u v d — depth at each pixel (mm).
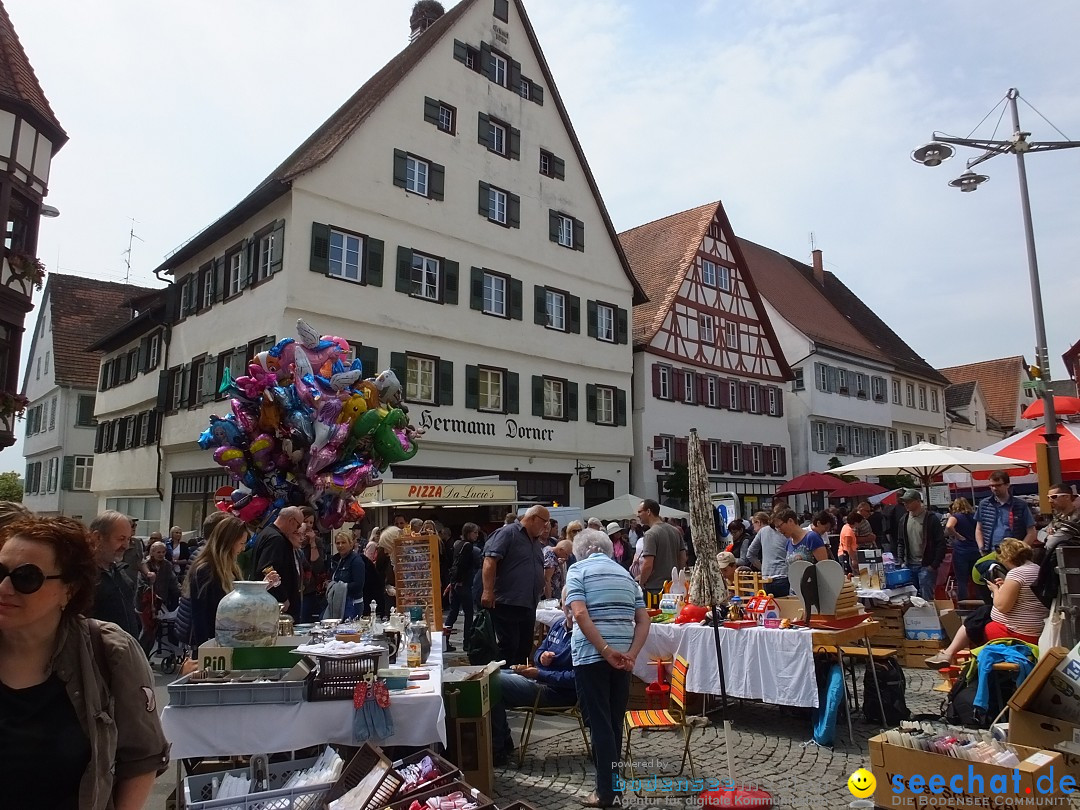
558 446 25828
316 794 3963
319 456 11680
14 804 2193
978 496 20688
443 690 5387
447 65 24141
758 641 6637
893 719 6902
